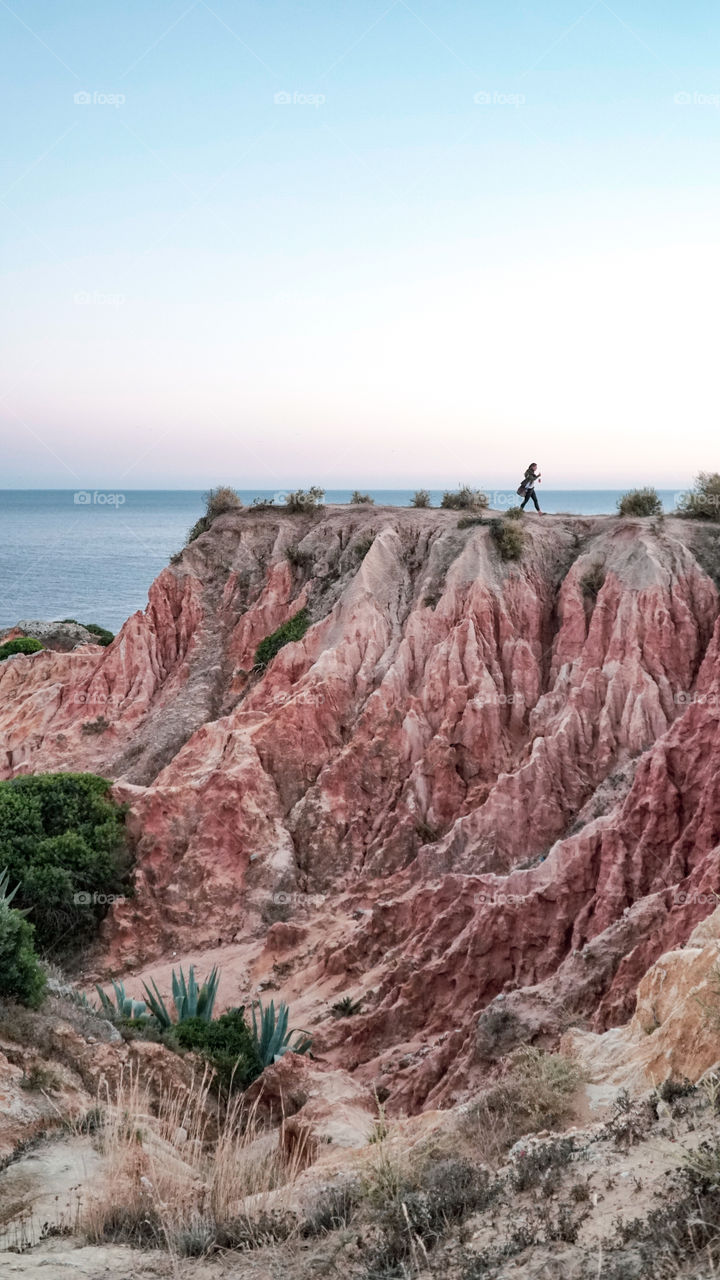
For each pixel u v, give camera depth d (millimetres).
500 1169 8922
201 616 44500
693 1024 10031
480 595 36344
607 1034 12508
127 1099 15281
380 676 35969
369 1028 21797
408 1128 12578
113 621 134875
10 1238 9609
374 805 32438
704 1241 5910
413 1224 7645
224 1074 18531
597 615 34375
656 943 17594
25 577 198625
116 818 32031
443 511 45000
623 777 28531
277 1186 11000
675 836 22953
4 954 16812
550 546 39688
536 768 29281
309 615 41219
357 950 25438
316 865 31156
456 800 31703
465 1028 18547
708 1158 6727
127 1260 8438
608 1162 7809
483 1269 6652
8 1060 15180
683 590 34125
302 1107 15000
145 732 40219
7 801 31203
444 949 23281
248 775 32469
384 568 40250
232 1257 8320
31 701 44938
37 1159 12312
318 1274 7605
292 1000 25422
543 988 18344
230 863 31078
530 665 34844
